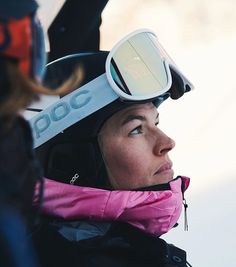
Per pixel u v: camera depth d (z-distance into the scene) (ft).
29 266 3.39
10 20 3.35
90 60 6.17
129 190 6.00
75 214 5.72
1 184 3.23
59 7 8.77
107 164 6.03
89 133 6.00
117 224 5.77
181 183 6.31
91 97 5.99
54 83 6.17
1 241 3.14
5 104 3.22
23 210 3.55
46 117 6.13
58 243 5.33
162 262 5.71
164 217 5.86
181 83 6.59
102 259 5.48
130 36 6.21
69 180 6.07
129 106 6.02
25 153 3.57
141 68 6.15
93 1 8.77
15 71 3.27
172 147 6.15
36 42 3.59
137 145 6.02
